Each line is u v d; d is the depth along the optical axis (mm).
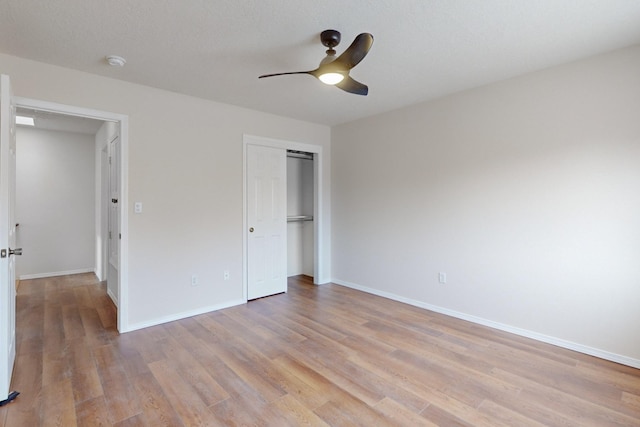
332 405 2043
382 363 2562
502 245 3182
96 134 5477
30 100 2646
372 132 4371
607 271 2602
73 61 2676
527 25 2160
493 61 2713
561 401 2084
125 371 2426
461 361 2594
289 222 5398
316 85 3225
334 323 3391
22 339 2971
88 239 5727
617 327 2566
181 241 3496
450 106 3535
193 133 3559
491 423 1879
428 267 3799
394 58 2650
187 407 2016
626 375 2383
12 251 2207
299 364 2547
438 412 1978
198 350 2773
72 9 1964
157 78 3037
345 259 4836
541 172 2916
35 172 5262
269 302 4082
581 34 2281
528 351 2762
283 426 1854
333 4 1922
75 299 4172
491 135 3223
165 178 3373
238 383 2279
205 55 2580
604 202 2604
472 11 1996
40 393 2143
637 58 2436
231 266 3912
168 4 1920
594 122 2633
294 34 2266
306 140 4664
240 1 1889
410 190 3949
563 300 2826
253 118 4070
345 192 4789
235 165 3916
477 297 3385
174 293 3459
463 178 3451
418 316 3590
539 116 2914
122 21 2102
